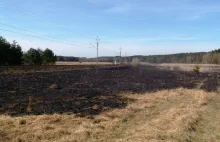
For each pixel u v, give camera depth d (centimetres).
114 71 5778
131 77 4556
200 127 1252
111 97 2162
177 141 990
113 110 1586
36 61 6362
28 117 1266
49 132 1035
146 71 6825
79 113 1460
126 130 1159
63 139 977
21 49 5500
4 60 5078
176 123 1220
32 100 1808
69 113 1450
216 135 1129
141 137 1030
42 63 6862
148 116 1478
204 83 3919
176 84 3634
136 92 2578
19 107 1562
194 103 1947
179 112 1509
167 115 1437
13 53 5241
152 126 1198
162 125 1209
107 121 1293
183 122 1252
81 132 1063
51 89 2441
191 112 1519
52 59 7088
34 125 1131
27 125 1130
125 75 4934
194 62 15788
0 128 1054
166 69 8331
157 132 1080
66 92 2305
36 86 2578
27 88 2400
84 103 1802
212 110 1684
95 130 1109
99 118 1338
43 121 1203
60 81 3189
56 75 3834
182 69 8469
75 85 2912
